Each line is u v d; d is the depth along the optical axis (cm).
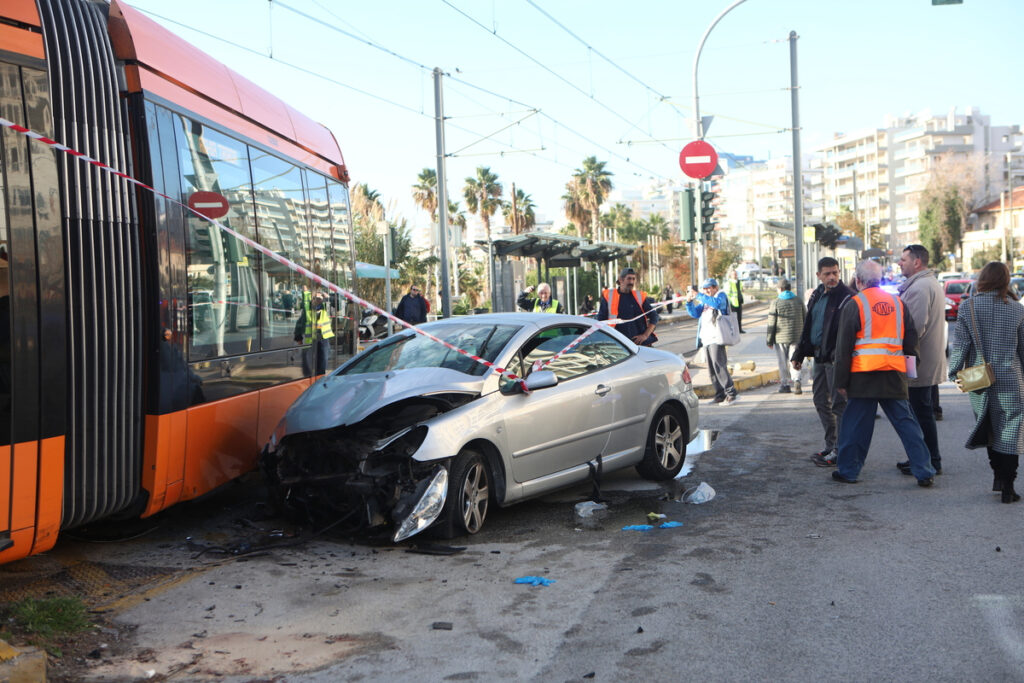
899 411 740
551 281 3195
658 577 516
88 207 512
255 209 730
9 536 460
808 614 449
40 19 492
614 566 540
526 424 642
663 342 2922
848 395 750
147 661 410
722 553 561
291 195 821
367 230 3416
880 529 606
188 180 611
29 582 520
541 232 2475
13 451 459
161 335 564
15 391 461
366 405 613
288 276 799
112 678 390
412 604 482
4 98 464
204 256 629
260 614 471
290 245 809
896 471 805
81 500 511
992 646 402
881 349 736
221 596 501
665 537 602
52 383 482
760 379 1562
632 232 7669
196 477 616
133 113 559
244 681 387
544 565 546
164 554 586
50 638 428
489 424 616
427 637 434
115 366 533
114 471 534
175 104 603
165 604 488
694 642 417
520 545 591
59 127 495
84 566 556
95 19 546
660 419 774
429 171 5850
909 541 575
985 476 770
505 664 399
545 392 666
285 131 826
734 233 18638
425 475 595
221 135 673
